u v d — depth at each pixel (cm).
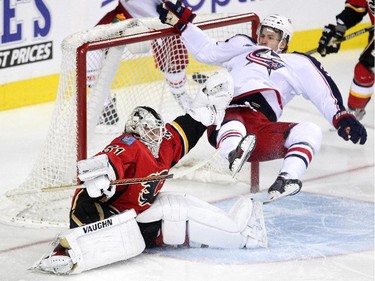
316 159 1689
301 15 2408
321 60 2409
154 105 1689
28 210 1371
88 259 1144
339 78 2256
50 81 2047
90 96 1496
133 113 1205
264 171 1622
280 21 1478
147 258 1209
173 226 1208
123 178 1173
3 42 1934
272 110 1424
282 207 1426
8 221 1335
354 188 1526
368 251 1245
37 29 1994
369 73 1862
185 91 1670
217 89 1280
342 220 1369
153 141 1198
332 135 1858
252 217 1255
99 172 1114
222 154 1352
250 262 1198
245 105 1405
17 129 1869
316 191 1506
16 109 1991
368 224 1353
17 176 1580
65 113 1362
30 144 1775
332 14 2461
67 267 1135
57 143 1368
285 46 1498
